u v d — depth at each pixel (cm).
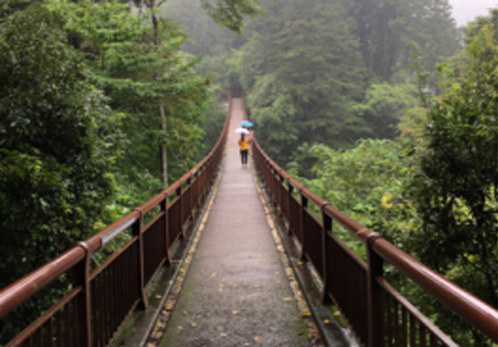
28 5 1022
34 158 394
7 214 402
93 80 575
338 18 4984
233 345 365
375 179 1451
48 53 459
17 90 424
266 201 1192
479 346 432
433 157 458
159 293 478
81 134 467
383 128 4722
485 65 505
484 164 449
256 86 5009
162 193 544
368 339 286
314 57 4388
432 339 191
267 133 4484
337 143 4331
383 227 517
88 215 517
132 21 1120
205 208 1099
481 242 461
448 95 512
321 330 373
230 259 652
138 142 1415
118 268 357
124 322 376
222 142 2717
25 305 412
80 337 264
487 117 446
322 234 436
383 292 270
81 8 1080
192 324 412
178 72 1286
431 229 481
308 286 482
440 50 5556
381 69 6094
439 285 170
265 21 5509
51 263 215
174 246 697
